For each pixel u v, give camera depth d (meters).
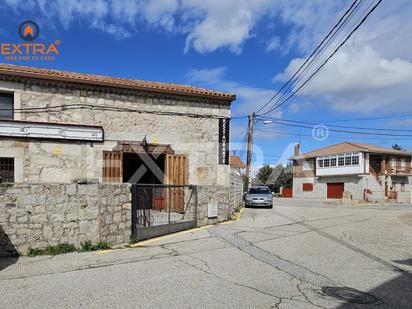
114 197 8.48
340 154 39.66
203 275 5.93
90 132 12.70
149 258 7.14
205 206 12.14
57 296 4.88
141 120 13.70
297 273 6.14
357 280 5.76
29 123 11.88
